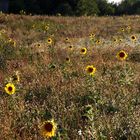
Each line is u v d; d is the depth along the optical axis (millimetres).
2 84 9773
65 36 25578
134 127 6336
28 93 8883
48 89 9211
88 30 28406
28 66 12508
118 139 6094
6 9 58094
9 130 6418
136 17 40594
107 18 39219
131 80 9742
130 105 7590
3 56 14023
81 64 12633
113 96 8258
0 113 7328
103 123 6562
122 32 26141
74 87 9039
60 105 7637
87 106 6875
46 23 32031
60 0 62188
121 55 10172
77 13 62844
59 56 14992
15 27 30172
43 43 20062
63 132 6059
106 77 10172
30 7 59906
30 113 7285
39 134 6316
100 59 13930
